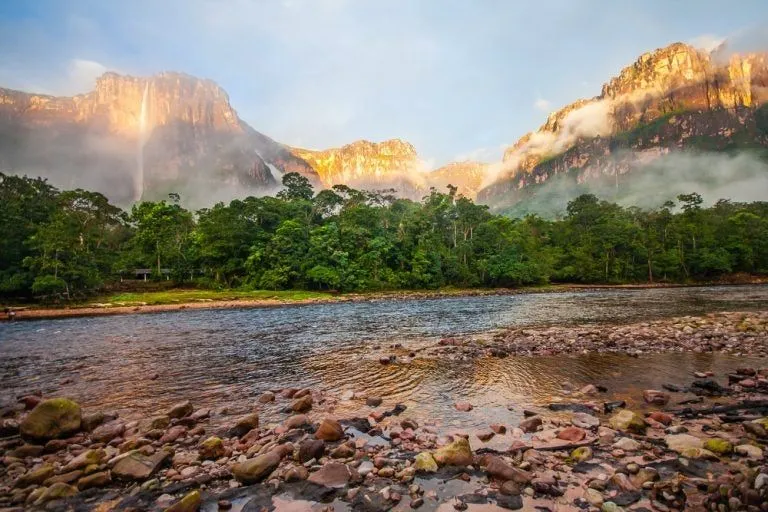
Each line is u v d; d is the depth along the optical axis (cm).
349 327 2722
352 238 7506
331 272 6688
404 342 2025
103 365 1620
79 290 5012
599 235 8650
